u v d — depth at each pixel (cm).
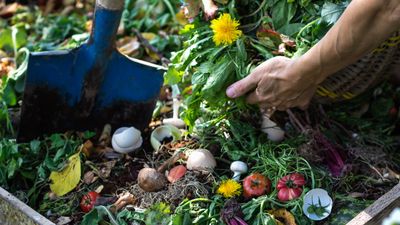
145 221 121
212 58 129
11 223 127
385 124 147
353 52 115
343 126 144
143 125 147
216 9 132
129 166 137
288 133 139
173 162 133
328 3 127
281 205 124
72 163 134
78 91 140
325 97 139
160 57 168
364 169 135
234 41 129
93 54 137
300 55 125
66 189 132
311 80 121
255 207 122
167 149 139
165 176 131
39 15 191
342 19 113
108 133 144
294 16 134
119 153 140
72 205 130
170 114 152
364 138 141
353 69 130
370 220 117
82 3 199
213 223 121
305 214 123
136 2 185
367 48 115
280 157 130
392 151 142
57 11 197
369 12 110
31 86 136
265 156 131
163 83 143
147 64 142
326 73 120
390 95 149
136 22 179
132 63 141
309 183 128
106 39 135
